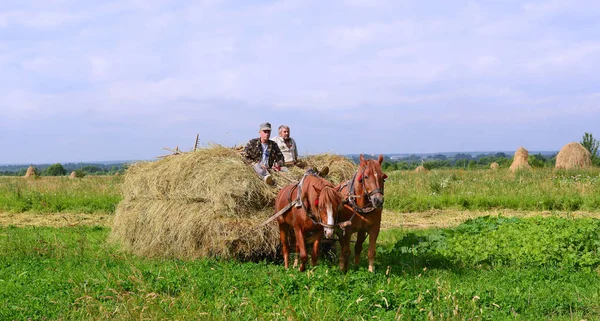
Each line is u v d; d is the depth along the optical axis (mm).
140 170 12594
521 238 11766
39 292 8344
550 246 11008
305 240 9992
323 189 9133
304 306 7254
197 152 11547
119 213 12789
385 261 11406
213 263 10289
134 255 11812
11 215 19844
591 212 19688
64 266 10586
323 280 8469
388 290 7938
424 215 19797
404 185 25219
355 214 9867
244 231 10500
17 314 7324
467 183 25766
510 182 25531
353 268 10578
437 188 24359
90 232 15430
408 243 12344
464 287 8688
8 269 10281
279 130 12953
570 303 7938
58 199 21688
